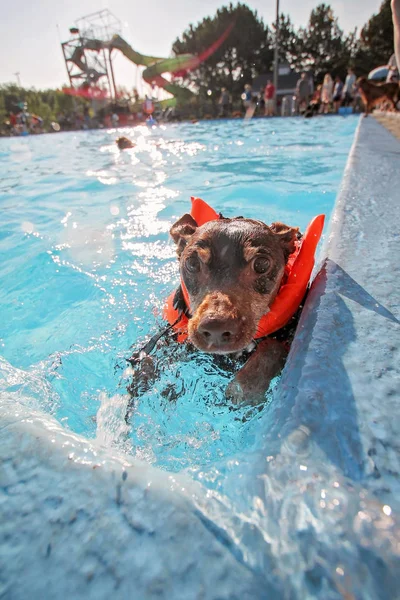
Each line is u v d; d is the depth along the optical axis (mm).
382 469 121
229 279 310
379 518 105
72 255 554
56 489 122
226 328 263
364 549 98
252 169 1037
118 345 372
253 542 102
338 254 287
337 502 110
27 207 811
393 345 182
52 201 854
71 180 1074
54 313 430
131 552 102
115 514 112
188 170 1104
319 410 146
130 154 1577
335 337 192
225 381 323
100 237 619
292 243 376
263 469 123
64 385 309
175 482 123
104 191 921
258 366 295
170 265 517
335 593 90
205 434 256
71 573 99
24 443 141
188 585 94
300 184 828
